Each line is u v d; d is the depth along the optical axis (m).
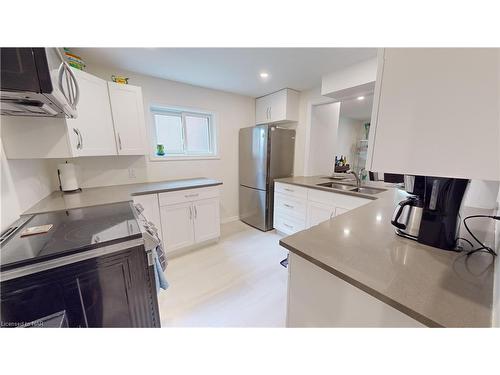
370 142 0.57
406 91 0.51
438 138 0.48
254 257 2.31
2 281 0.78
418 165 0.51
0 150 1.14
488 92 0.42
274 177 2.95
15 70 0.78
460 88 0.44
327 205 2.25
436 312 0.50
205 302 1.63
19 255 0.85
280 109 2.97
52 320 0.83
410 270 0.67
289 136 3.00
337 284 0.74
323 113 3.04
